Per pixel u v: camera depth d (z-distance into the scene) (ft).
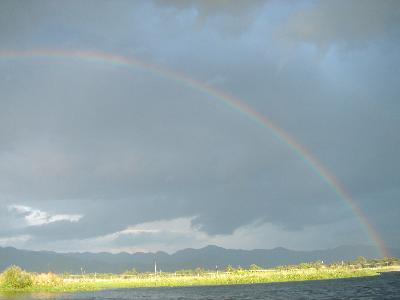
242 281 468.75
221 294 314.76
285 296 282.36
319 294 289.33
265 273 593.42
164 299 281.54
